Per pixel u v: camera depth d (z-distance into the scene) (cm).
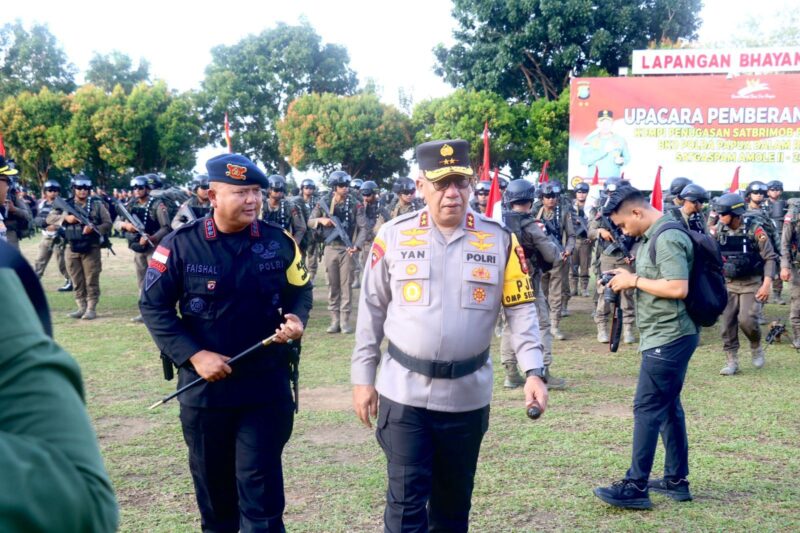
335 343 934
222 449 328
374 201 1287
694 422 593
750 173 2306
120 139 3847
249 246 326
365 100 3738
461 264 308
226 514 342
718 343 941
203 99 4347
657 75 2378
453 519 324
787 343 930
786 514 421
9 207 1006
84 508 85
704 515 420
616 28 3109
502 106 3055
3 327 89
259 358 323
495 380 750
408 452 304
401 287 309
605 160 2405
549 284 984
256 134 4375
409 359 306
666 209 903
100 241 1070
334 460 514
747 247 749
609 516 420
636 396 428
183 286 320
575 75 3244
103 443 551
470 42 3325
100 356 841
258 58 4438
